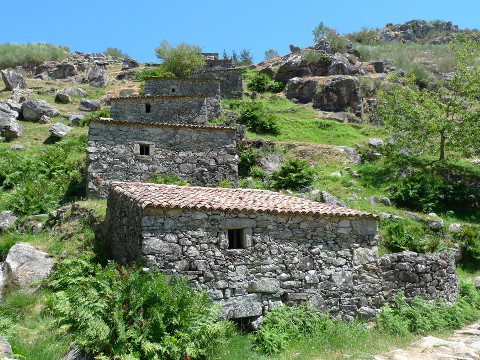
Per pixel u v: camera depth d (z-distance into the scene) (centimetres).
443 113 2234
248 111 2680
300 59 4019
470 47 2302
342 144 2539
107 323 628
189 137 1705
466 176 2014
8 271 1046
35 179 1761
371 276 935
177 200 840
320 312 860
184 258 796
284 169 1881
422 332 869
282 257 868
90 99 3288
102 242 1127
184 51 4050
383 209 1638
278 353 727
